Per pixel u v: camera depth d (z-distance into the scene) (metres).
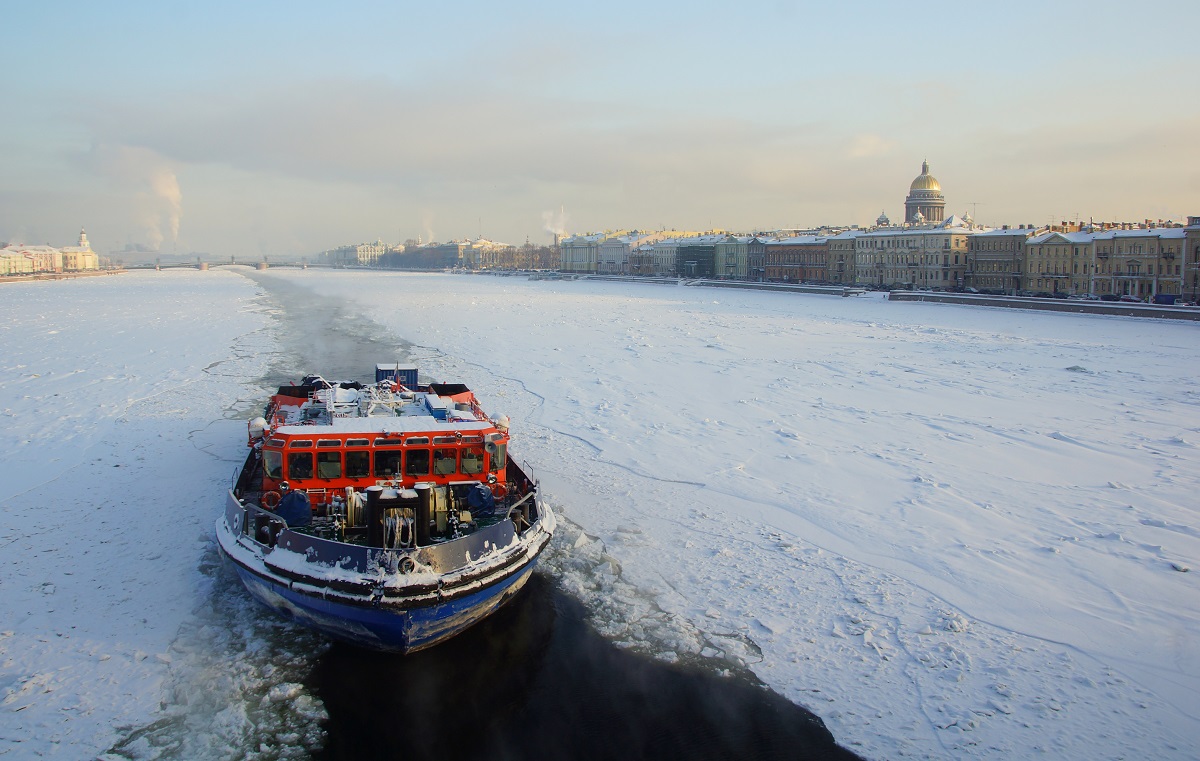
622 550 19.91
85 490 23.97
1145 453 29.52
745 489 24.59
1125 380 46.22
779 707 13.73
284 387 27.69
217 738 12.79
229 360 52.00
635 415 35.06
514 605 17.25
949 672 14.56
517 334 69.31
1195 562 19.22
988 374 48.41
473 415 21.45
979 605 17.08
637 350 58.41
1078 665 14.78
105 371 46.50
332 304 110.06
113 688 13.89
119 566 18.64
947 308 106.81
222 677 14.44
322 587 14.47
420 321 82.38
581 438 30.70
